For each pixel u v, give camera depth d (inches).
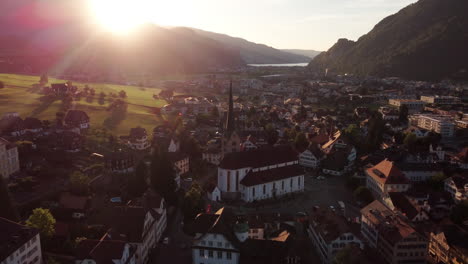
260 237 4803.2
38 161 6899.6
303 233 5305.1
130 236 4249.5
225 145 7219.5
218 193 6343.5
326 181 7637.8
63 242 4394.7
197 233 4539.9
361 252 4077.3
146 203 5083.7
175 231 5285.4
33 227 3937.0
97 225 4527.6
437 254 4867.1
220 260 4244.6
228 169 6333.7
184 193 6486.2
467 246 4480.8
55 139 7746.1
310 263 4581.7
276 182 6594.5
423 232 4719.5
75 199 5393.7
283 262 4111.7
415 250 4453.7
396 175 6515.8
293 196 6663.4
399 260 4458.7
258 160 6624.0
